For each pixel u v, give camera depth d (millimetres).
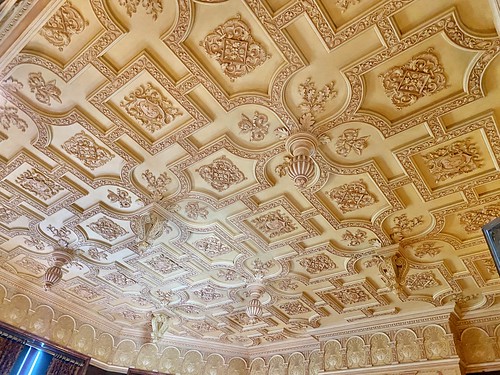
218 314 7883
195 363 8797
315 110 3719
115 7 3082
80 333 8094
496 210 4477
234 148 4156
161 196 4973
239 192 4770
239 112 3834
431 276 5809
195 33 3223
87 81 3672
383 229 5035
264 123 3920
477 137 3744
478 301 6211
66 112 3959
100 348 8336
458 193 4375
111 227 5695
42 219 5676
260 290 6555
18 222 5816
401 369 6383
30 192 5188
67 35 3305
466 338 6410
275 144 4098
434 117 3586
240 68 3459
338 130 3867
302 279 6328
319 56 3289
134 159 4453
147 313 8133
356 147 4035
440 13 2893
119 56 3447
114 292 7543
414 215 4789
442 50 3131
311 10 2959
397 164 4176
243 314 7738
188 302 7562
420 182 4273
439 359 6086
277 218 5148
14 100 3820
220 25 3156
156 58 3439
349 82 3410
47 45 3391
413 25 3008
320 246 5496
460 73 3262
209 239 5719
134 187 4848
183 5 2984
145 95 3771
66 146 4414
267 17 3020
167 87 3629
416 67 3268
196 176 4676
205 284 6836
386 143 3955
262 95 3619
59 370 7477
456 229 4910
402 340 6676
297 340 8383
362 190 4559
